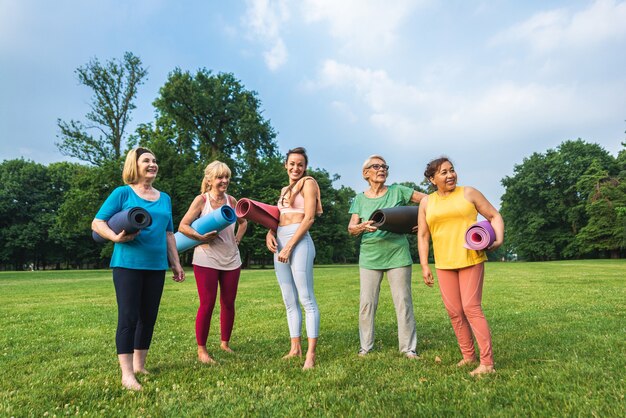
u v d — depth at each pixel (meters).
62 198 48.97
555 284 11.70
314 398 2.70
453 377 3.17
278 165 38.19
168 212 3.60
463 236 3.45
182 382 3.21
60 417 2.51
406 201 4.41
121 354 3.19
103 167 30.39
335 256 67.12
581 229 46.81
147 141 33.38
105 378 3.33
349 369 3.47
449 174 3.50
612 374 3.07
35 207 47.53
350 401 2.66
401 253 4.12
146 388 3.06
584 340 4.29
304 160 4.19
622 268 21.16
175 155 33.06
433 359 3.86
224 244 4.31
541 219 51.41
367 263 4.21
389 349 4.30
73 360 3.98
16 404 2.73
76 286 14.42
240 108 35.75
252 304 8.30
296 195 4.14
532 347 4.07
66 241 47.72
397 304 4.11
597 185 45.62
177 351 4.41
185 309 7.75
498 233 3.33
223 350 4.42
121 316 3.22
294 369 3.54
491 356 3.33
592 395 2.63
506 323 5.57
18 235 46.66
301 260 3.96
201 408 2.60
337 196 48.88
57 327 5.91
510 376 3.10
